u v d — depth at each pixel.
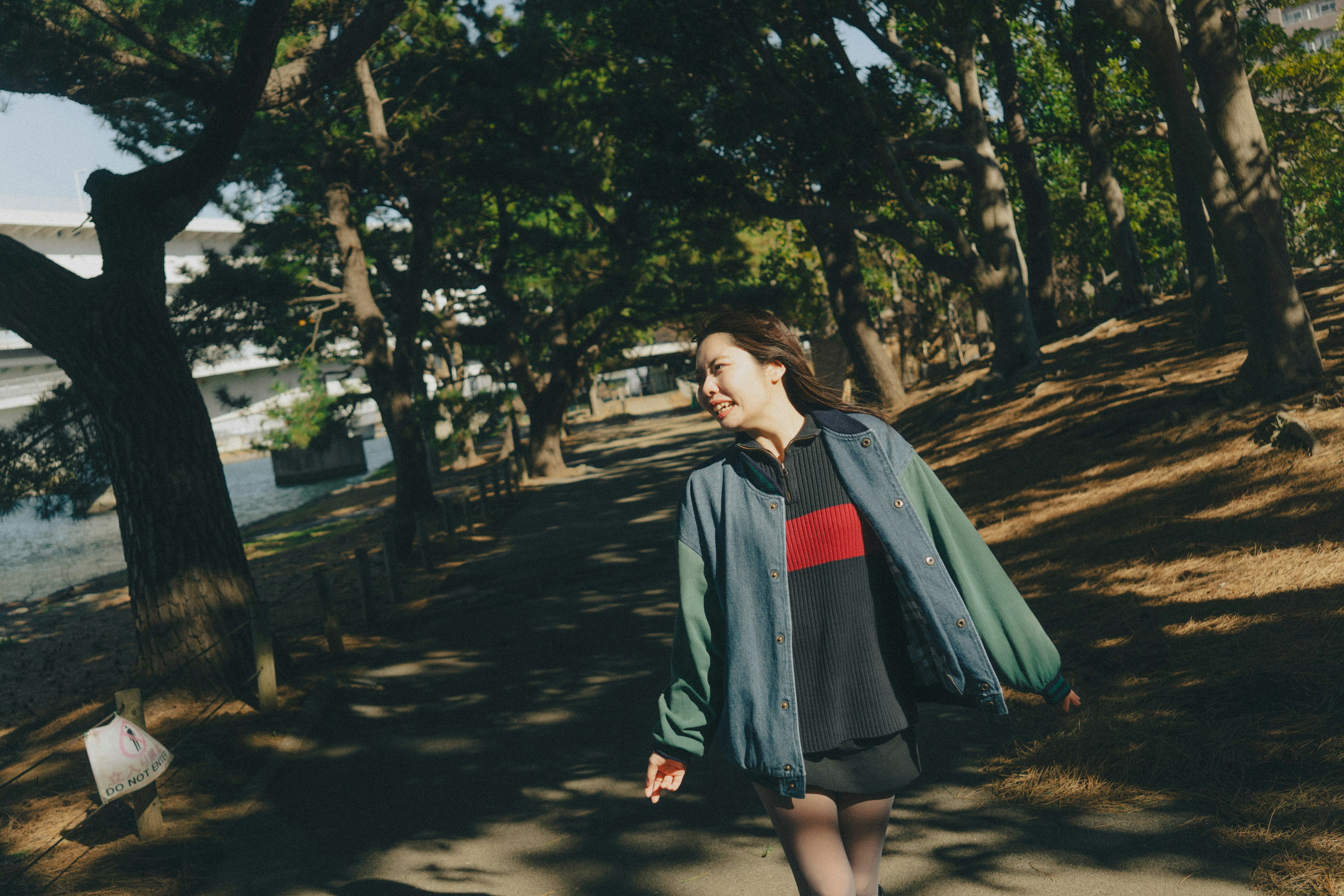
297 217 19.84
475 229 26.42
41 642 14.92
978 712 5.46
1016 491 11.10
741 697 2.39
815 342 41.31
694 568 2.56
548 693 7.44
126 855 5.07
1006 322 19.08
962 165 20.59
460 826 5.10
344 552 19.42
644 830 4.74
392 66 20.34
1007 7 15.84
